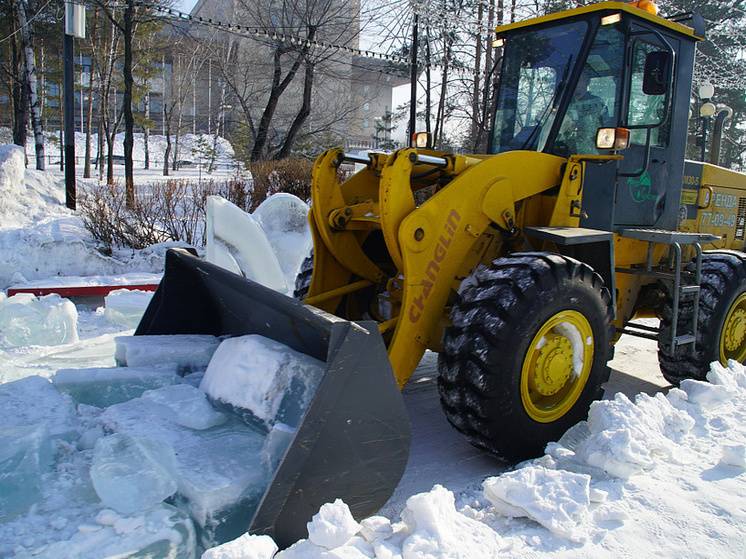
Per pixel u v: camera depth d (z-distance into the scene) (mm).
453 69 15734
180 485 2215
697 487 2727
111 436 2434
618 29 3850
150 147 47281
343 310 4004
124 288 6664
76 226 8352
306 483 2154
